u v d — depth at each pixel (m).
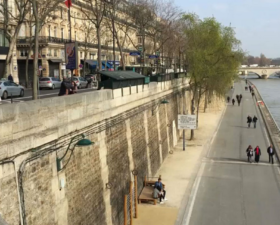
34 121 10.01
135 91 21.31
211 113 60.34
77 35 54.94
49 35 49.91
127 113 19.48
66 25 52.19
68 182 12.09
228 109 68.25
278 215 19.92
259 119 56.06
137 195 21.02
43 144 10.50
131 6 41.41
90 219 13.75
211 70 38.59
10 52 24.11
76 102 12.76
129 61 67.31
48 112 10.77
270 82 163.62
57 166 11.31
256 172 27.89
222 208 20.77
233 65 41.50
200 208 20.66
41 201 10.35
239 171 28.16
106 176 15.75
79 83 36.50
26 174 9.63
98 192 14.74
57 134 11.33
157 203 21.09
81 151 13.23
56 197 11.23
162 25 47.56
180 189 23.45
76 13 53.41
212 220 19.14
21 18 23.00
